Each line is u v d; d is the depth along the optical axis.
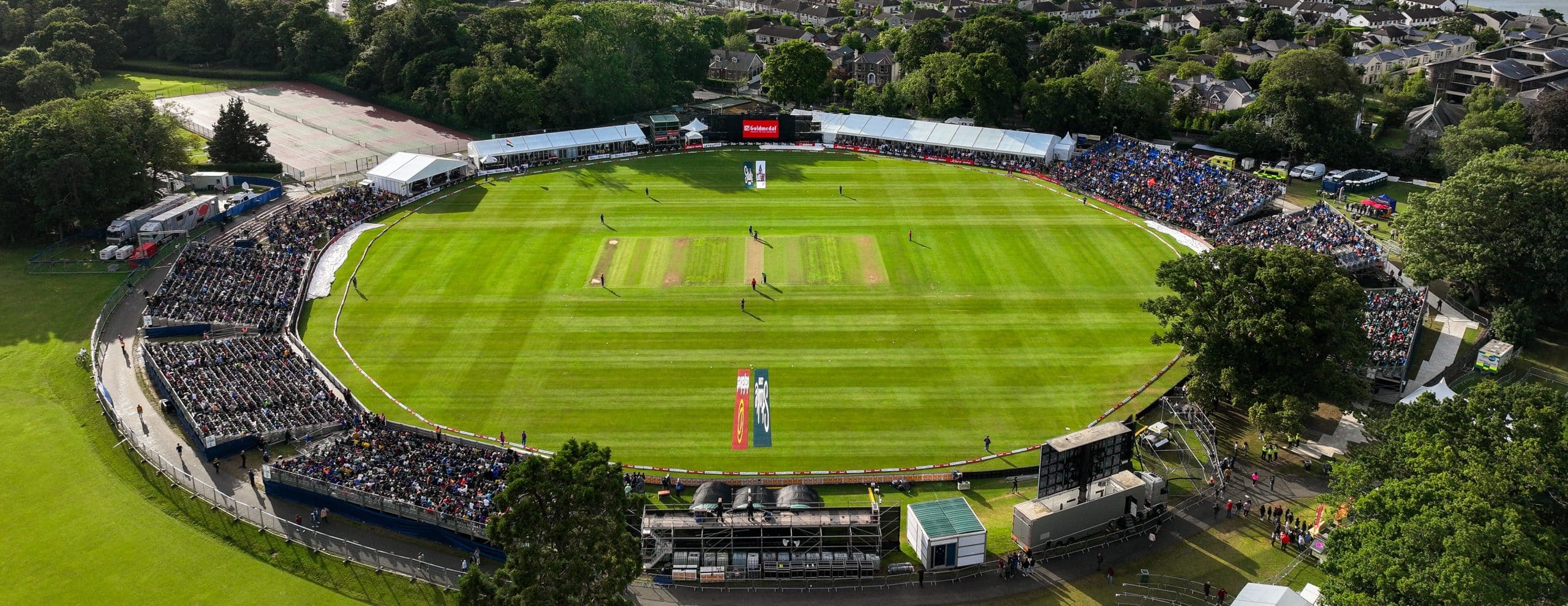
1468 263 115.56
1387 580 61.09
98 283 124.75
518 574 58.19
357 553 76.62
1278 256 92.44
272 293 119.94
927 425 95.56
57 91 188.25
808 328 114.50
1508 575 59.84
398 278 127.44
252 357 104.62
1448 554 58.72
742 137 190.25
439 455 86.31
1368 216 154.75
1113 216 150.88
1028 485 86.94
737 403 99.06
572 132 182.38
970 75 194.38
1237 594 72.31
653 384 102.50
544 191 162.00
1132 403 99.25
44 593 71.25
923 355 108.44
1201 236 142.00
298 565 75.12
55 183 131.50
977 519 76.12
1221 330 91.50
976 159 178.50
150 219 136.88
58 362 105.62
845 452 91.31
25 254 133.88
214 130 169.75
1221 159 175.62
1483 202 114.69
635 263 132.12
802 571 75.31
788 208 154.00
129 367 104.31
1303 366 89.62
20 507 81.12
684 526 75.12
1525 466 66.12
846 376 104.25
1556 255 110.38
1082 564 76.06
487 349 109.62
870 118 190.25
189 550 76.56
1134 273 129.12
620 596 63.59
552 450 90.38
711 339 111.81
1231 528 80.06
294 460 84.06
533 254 135.25
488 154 171.00
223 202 150.25
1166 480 81.50
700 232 143.38
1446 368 106.88
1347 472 73.94
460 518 76.00
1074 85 192.50
